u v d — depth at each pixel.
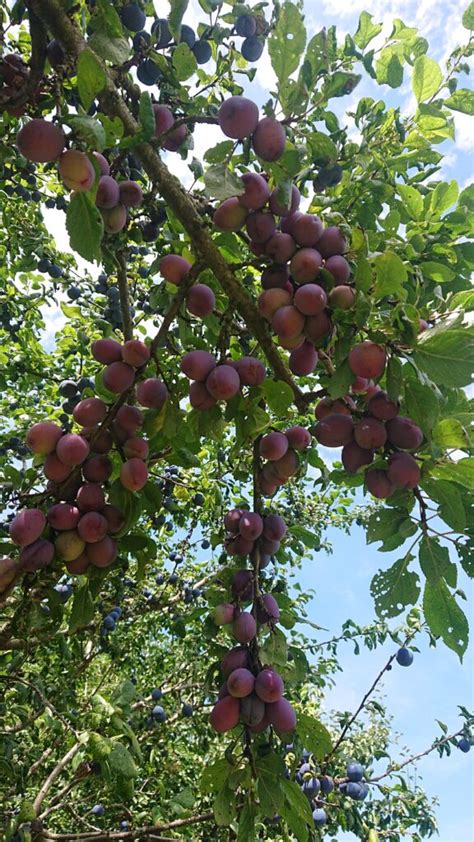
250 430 0.58
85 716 0.95
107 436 0.58
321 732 0.57
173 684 1.98
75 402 1.27
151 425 0.61
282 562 0.78
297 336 0.51
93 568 0.57
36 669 1.66
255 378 0.56
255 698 0.54
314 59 0.56
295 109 0.54
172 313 0.57
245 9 0.65
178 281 0.59
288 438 0.60
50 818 1.59
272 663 0.56
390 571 0.58
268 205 0.54
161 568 1.92
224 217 0.54
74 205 0.52
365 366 0.48
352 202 0.78
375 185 0.77
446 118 0.78
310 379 1.32
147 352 0.57
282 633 0.58
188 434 0.63
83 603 0.56
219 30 0.65
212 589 0.64
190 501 1.60
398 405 0.50
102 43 0.56
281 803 0.54
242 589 0.61
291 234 0.52
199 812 1.37
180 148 0.66
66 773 1.62
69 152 0.48
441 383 0.47
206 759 1.92
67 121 0.45
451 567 0.55
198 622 1.70
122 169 0.72
